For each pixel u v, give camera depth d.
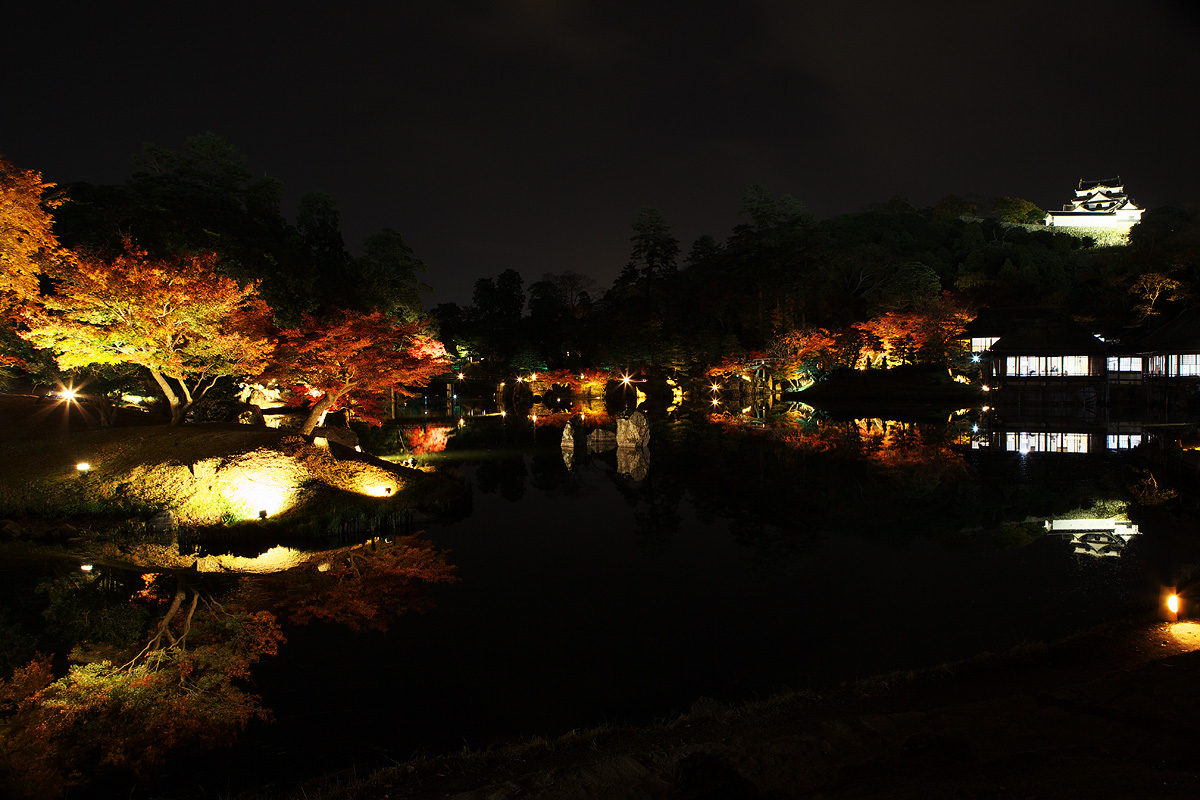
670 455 39.06
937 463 33.97
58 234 30.91
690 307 98.00
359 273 48.25
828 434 47.44
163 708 10.58
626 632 13.64
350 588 16.45
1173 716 7.06
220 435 24.12
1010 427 49.38
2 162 22.20
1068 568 16.95
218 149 38.72
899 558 18.41
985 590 15.49
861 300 93.12
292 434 25.62
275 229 41.25
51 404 32.56
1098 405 63.47
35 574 16.95
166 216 33.47
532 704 10.63
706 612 14.73
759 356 77.31
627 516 24.50
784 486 29.50
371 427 49.06
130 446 23.64
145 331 22.77
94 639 13.32
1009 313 73.19
